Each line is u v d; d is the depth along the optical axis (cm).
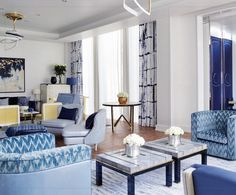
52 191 183
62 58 973
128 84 753
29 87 905
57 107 604
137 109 734
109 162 268
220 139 374
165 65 606
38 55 921
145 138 534
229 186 102
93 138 430
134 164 253
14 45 866
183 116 596
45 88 880
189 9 538
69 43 970
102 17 668
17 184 174
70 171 190
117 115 783
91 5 570
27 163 174
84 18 678
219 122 416
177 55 598
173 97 602
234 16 559
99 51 848
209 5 511
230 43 682
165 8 529
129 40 744
